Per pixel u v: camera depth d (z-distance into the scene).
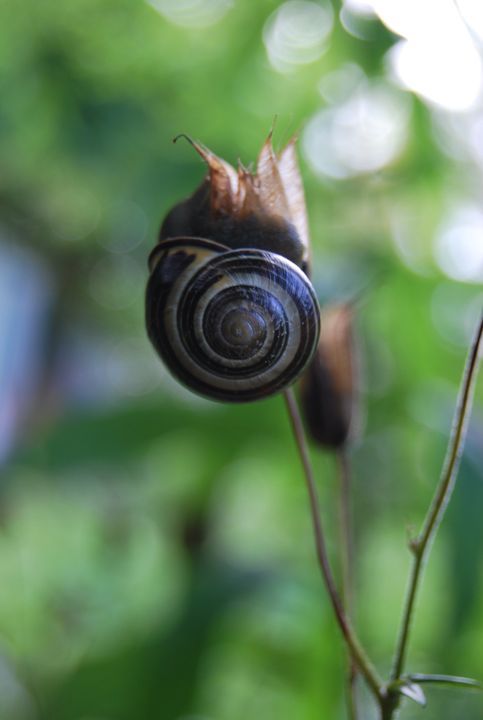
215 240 0.19
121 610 0.49
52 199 0.55
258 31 0.42
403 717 0.40
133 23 0.44
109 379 0.65
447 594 0.35
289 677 0.37
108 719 0.34
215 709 0.39
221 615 0.35
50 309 0.64
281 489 0.44
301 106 0.43
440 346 0.42
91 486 0.47
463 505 0.35
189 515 0.42
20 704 0.44
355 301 0.23
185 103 0.44
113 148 0.44
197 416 0.38
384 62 0.37
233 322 0.18
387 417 0.40
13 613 0.48
